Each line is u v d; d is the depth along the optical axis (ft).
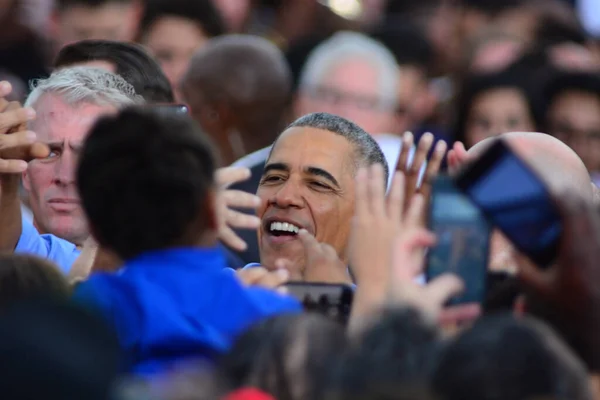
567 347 28.68
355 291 32.96
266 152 56.03
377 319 27.32
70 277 35.76
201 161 30.86
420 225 33.01
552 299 29.35
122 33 77.56
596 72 67.97
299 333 27.35
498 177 29.91
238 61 62.08
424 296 29.22
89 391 22.84
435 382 25.81
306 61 76.54
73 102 42.70
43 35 82.69
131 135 30.63
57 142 42.47
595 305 28.84
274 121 62.69
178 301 30.45
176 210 30.50
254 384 26.91
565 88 68.23
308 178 42.63
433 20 93.04
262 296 31.89
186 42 73.61
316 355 27.09
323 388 26.43
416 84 78.64
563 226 28.86
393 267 29.55
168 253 30.73
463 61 81.35
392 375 25.89
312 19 88.28
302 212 42.39
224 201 35.99
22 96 71.20
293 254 42.32
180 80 62.90
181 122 31.12
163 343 29.91
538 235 29.37
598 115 67.77
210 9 74.49
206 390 25.64
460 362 25.76
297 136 43.24
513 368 25.58
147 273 30.53
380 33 80.64
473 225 32.40
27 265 31.07
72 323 23.29
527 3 86.28
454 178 32.30
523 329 25.99
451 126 74.54
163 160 30.42
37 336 22.85
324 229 42.50
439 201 32.55
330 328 27.73
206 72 61.77
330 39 76.95
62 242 42.47
